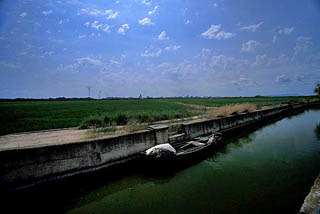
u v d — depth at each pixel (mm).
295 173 8258
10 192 6383
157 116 20625
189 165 9898
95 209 6195
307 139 14570
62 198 6992
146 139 10414
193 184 7652
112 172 8812
